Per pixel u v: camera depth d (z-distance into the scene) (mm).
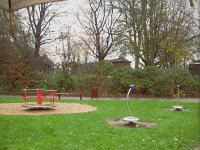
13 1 2736
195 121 13992
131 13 34781
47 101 22469
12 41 32938
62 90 31219
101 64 33125
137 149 8812
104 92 31000
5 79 31375
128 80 31031
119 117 14711
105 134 10703
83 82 31672
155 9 34031
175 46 35438
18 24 33062
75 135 10453
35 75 32031
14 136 10234
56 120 13312
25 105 17781
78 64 33906
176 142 9828
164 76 30031
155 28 34344
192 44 34719
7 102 21266
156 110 18000
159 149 8969
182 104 21625
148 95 30562
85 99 25797
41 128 11570
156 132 11312
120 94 30828
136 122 13273
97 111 16766
